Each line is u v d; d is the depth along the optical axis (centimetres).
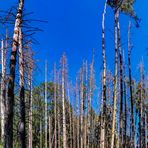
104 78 2548
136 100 4122
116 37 2564
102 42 2559
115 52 2552
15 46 1241
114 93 2478
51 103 6222
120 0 2555
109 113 3603
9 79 1223
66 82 5788
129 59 2906
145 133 4341
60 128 6053
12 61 1232
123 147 3209
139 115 4112
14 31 1245
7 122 1195
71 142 5744
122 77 2756
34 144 5334
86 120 5566
